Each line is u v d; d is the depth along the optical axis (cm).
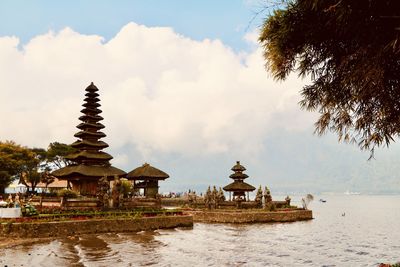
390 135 1061
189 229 4553
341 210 12350
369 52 893
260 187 6644
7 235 3216
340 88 1092
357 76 941
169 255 2730
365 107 1091
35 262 2295
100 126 5916
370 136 1087
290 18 1005
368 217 8394
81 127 5934
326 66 1095
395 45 824
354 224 6225
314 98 1166
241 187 6581
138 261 2469
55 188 8412
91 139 5794
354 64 958
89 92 6100
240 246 3266
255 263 2508
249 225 5288
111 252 2762
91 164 5572
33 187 7450
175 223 4578
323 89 1127
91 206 4438
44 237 3353
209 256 2730
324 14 933
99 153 5716
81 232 3653
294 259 2705
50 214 3756
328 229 5059
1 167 7300
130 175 5697
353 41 945
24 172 7962
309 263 2566
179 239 3616
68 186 5969
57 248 2852
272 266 2419
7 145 7919
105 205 4525
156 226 4334
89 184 5316
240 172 6756
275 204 6462
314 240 3844
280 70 1120
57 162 9338
